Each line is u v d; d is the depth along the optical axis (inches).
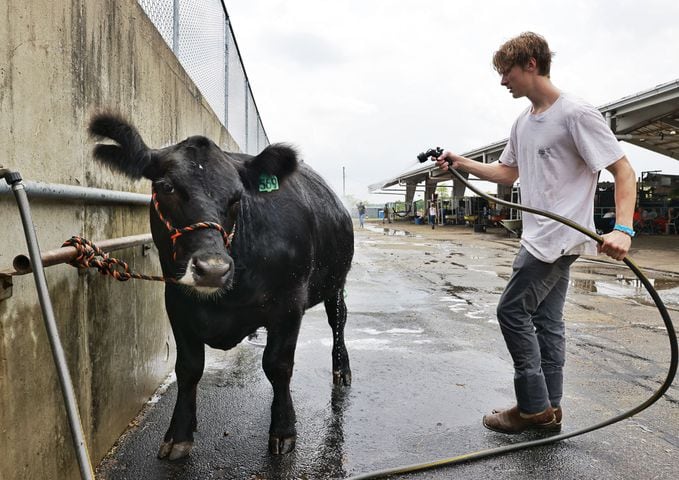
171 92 180.7
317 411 143.7
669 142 882.8
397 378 170.2
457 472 112.6
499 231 1051.3
